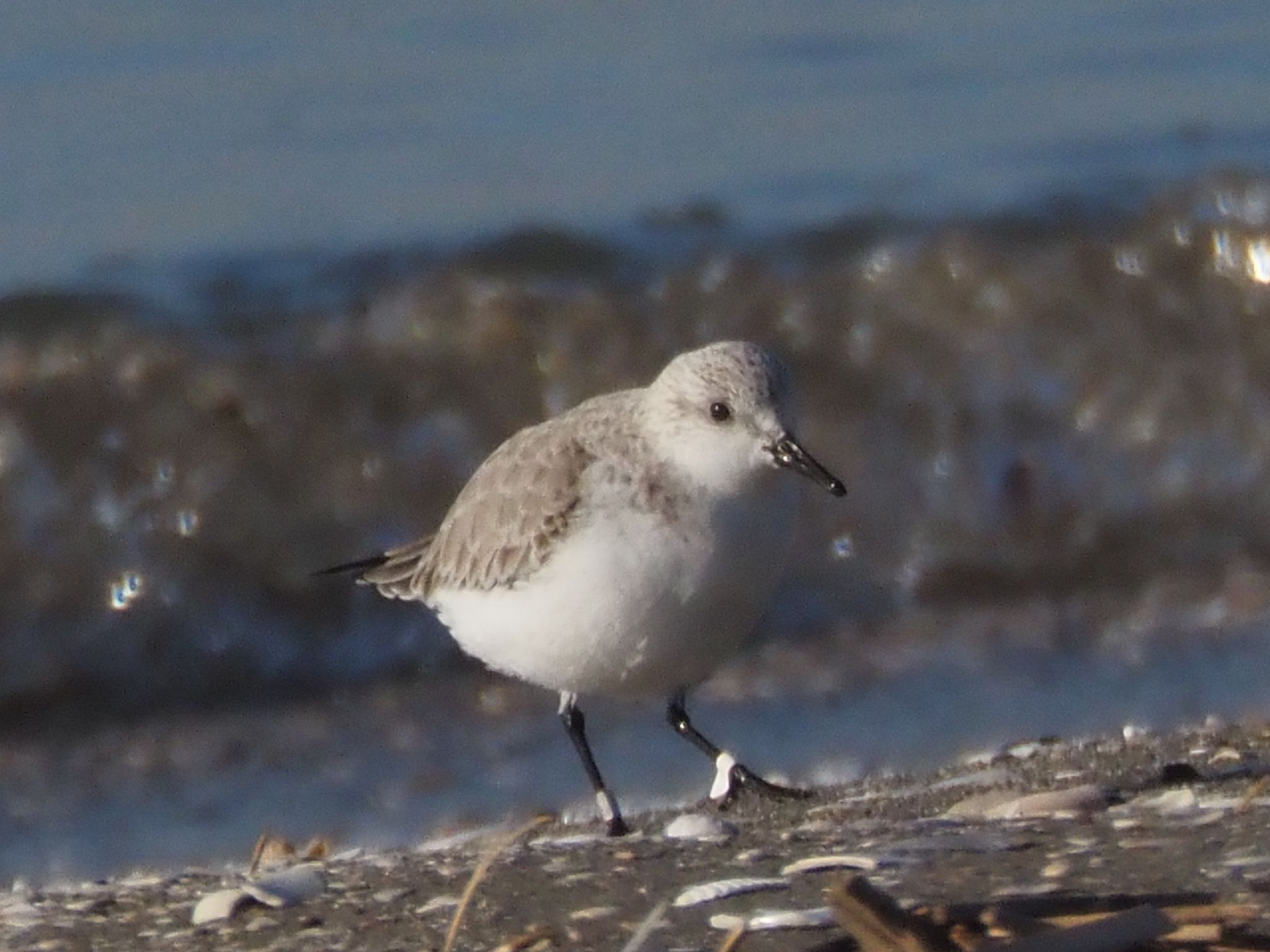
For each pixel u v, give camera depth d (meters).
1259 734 8.91
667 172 18.02
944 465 15.53
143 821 11.02
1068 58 20.77
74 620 13.47
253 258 16.03
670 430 8.19
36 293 15.38
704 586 8.14
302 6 21.17
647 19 21.50
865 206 17.52
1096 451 15.73
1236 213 17.08
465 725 12.29
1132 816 7.12
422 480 14.51
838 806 8.14
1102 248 16.84
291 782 11.52
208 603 13.65
